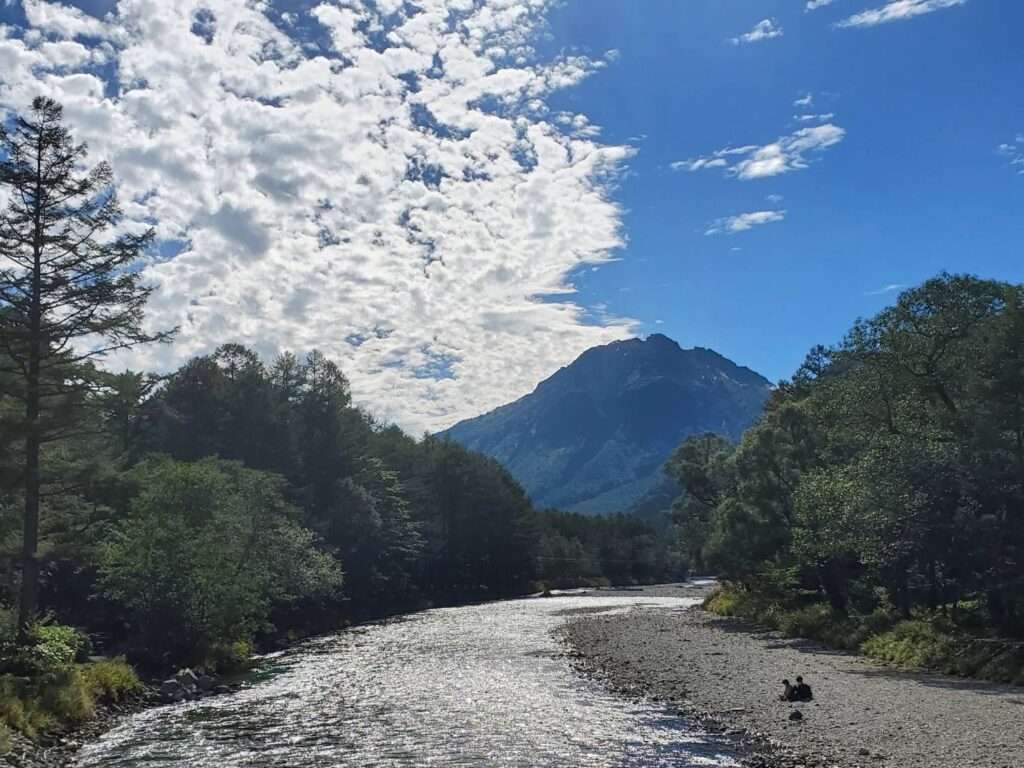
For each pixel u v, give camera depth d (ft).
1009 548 105.91
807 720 80.23
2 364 106.83
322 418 280.10
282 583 169.48
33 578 102.27
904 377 127.95
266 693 106.42
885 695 90.99
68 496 111.34
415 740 78.48
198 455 221.87
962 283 126.31
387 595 279.90
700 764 67.26
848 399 137.69
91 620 141.90
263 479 172.76
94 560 117.29
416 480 341.82
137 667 116.78
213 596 129.18
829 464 168.66
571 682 110.42
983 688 94.89
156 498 131.64
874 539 117.70
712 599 242.58
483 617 231.50
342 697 102.47
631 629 181.16
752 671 114.01
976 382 114.21
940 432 123.24
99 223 106.01
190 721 88.69
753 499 184.75
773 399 246.06
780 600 191.31
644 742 75.41
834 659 125.39
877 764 63.52
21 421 98.99
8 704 77.46
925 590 141.08
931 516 110.32
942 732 72.18
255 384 258.57
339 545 243.60
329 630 202.49
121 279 106.01
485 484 394.32
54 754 73.67
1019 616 111.34
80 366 106.73
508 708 93.09
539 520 473.67
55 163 103.35
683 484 267.59
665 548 571.28
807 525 154.81
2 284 101.60
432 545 334.44
